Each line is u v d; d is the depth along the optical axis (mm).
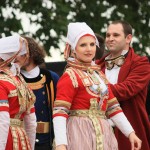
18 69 9203
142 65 10461
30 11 20312
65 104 8781
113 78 10445
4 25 19875
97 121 8945
